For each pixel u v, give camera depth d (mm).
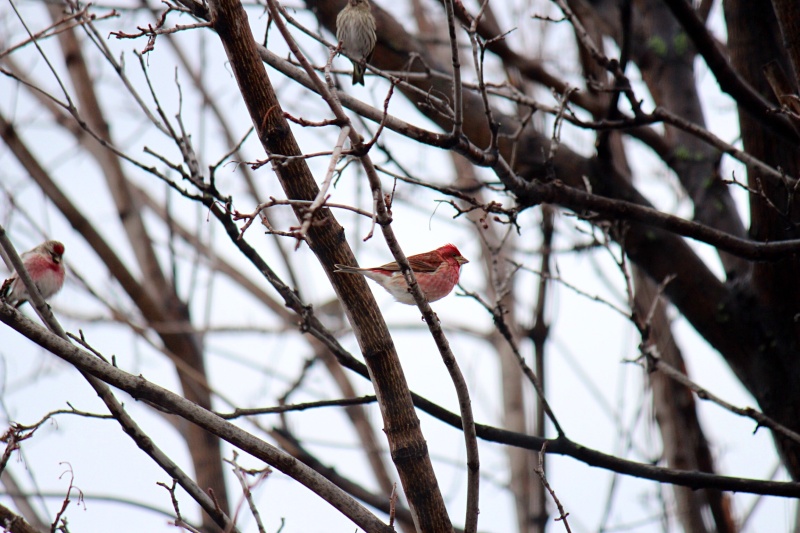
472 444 7551
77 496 8773
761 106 10258
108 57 9367
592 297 10148
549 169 9547
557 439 9094
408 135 8695
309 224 5785
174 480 7465
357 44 11133
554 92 10680
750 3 11336
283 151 7613
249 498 7234
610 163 11344
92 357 7199
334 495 7500
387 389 7812
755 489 8828
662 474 8953
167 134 9141
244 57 7453
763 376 11055
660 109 10273
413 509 7832
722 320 11133
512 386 15680
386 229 6746
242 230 6090
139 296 15383
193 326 15367
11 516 7051
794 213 10523
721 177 12039
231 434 7383
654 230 11211
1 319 6973
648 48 12875
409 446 7770
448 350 7270
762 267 11031
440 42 13617
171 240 15555
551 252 12828
